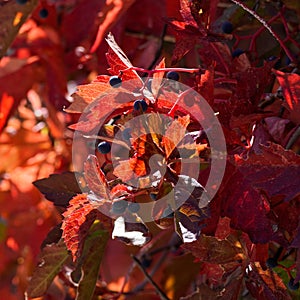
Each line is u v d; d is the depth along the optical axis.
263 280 0.81
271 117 0.85
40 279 0.92
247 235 0.81
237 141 0.82
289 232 0.81
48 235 0.91
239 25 0.99
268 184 0.79
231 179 0.80
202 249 0.82
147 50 1.09
